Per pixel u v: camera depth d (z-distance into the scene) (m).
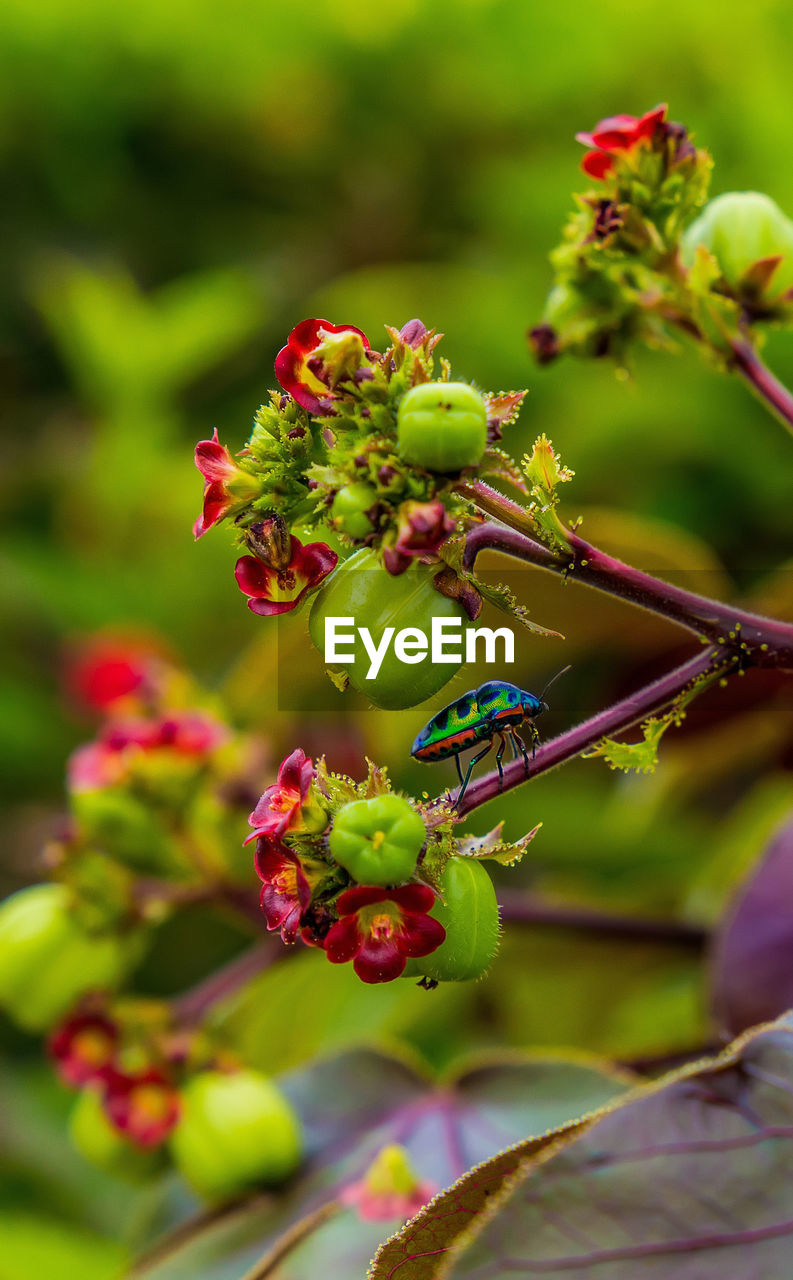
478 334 0.75
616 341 0.35
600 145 0.34
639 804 0.55
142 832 0.39
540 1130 0.36
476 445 0.27
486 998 0.56
